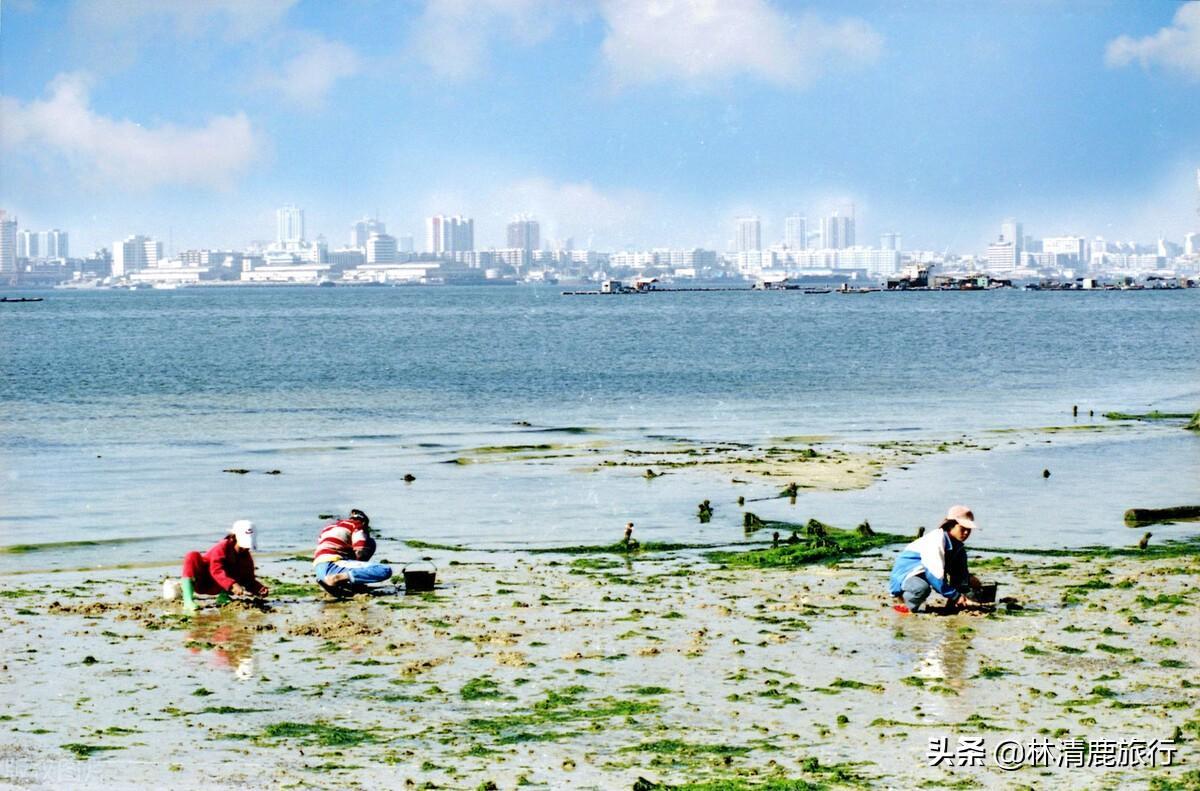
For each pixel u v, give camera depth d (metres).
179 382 84.06
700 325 174.38
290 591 24.92
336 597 24.27
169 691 18.39
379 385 81.12
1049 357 104.50
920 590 22.59
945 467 43.03
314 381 84.50
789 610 23.12
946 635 21.23
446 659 19.98
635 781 14.94
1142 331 146.75
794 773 15.15
